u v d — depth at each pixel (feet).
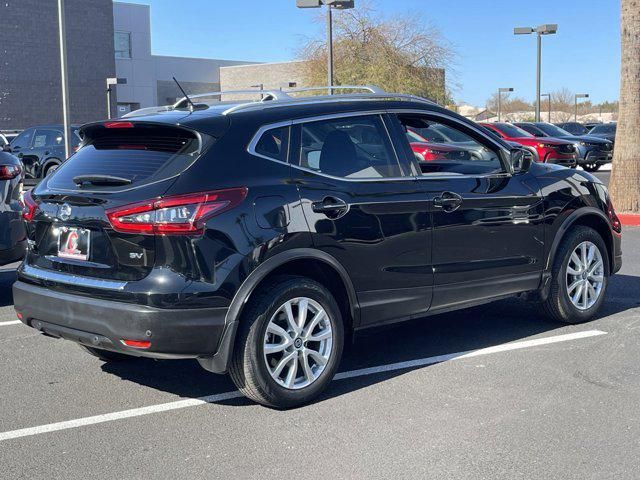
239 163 15.43
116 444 14.30
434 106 19.13
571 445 13.89
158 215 14.44
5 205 23.65
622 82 45.09
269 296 15.31
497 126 73.05
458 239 18.49
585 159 82.79
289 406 15.85
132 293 14.49
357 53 114.21
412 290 17.74
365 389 17.02
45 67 128.77
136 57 150.00
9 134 81.56
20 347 20.72
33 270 16.66
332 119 17.15
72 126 66.90
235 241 14.89
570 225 21.09
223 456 13.70
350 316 16.96
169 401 16.56
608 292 25.93
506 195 19.45
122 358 19.52
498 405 15.87
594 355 19.04
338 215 16.38
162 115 16.16
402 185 17.60
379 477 12.77
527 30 106.52
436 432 14.57
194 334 14.52
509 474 12.80
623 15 44.42
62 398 16.79
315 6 68.13
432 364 18.67
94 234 15.35
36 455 13.85
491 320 22.62
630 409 15.55
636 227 42.39
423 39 114.83
